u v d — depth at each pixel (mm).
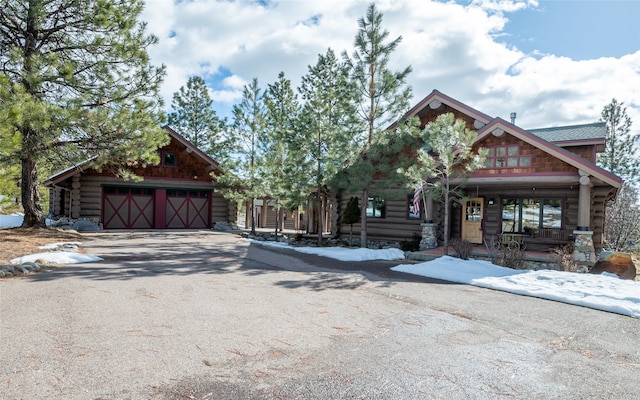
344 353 3637
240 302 5484
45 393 2658
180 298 5574
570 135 15180
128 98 14070
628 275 10320
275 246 14328
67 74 12141
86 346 3564
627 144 26078
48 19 13844
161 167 21781
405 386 2957
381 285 7258
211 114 32469
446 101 14633
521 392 2932
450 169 12711
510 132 12578
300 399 2697
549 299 6348
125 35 14000
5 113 8695
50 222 19969
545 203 14523
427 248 13773
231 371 3146
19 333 3836
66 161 13867
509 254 11094
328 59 25000
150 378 2957
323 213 24500
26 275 6926
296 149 14570
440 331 4445
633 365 3578
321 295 6191
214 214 23328
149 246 12844
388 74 13516
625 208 22391
